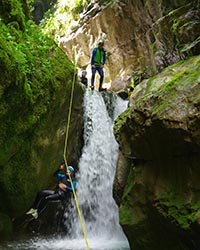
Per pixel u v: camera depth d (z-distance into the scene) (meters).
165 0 10.91
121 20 13.93
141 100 5.55
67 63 8.00
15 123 6.16
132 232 5.86
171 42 9.52
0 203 6.79
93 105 9.30
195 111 4.72
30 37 7.56
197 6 8.89
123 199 6.24
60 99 7.39
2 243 6.89
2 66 5.39
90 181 8.87
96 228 8.55
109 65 14.35
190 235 4.71
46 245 7.26
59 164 7.91
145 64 12.62
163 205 5.16
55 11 18.78
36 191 7.22
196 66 5.57
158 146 5.29
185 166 5.04
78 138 8.71
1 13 6.94
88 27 15.07
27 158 6.75
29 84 6.37
